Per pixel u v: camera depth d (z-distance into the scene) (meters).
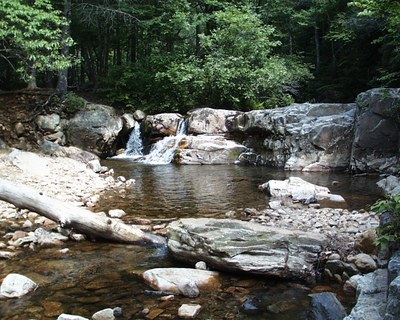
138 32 21.20
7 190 6.07
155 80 18.25
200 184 10.53
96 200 8.43
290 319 3.62
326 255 4.72
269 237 4.69
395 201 3.69
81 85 23.33
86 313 3.73
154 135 16.53
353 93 19.31
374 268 4.41
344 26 16.89
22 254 5.25
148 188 9.97
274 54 22.08
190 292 4.10
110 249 5.51
